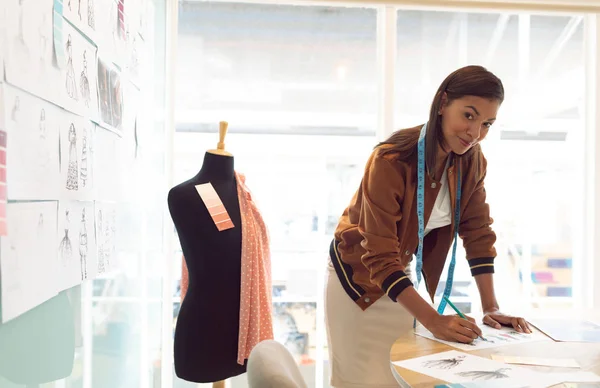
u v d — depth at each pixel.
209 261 1.77
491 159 2.74
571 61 2.76
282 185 2.68
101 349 1.62
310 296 2.68
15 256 0.97
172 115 2.59
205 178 1.90
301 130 2.70
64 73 1.22
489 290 1.56
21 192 1.00
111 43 1.64
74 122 1.29
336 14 2.70
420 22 2.70
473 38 2.72
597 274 2.70
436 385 0.94
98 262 1.51
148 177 2.26
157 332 2.54
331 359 1.72
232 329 1.78
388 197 1.40
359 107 2.71
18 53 0.98
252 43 2.68
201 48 2.67
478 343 1.23
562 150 2.76
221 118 2.67
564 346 1.20
